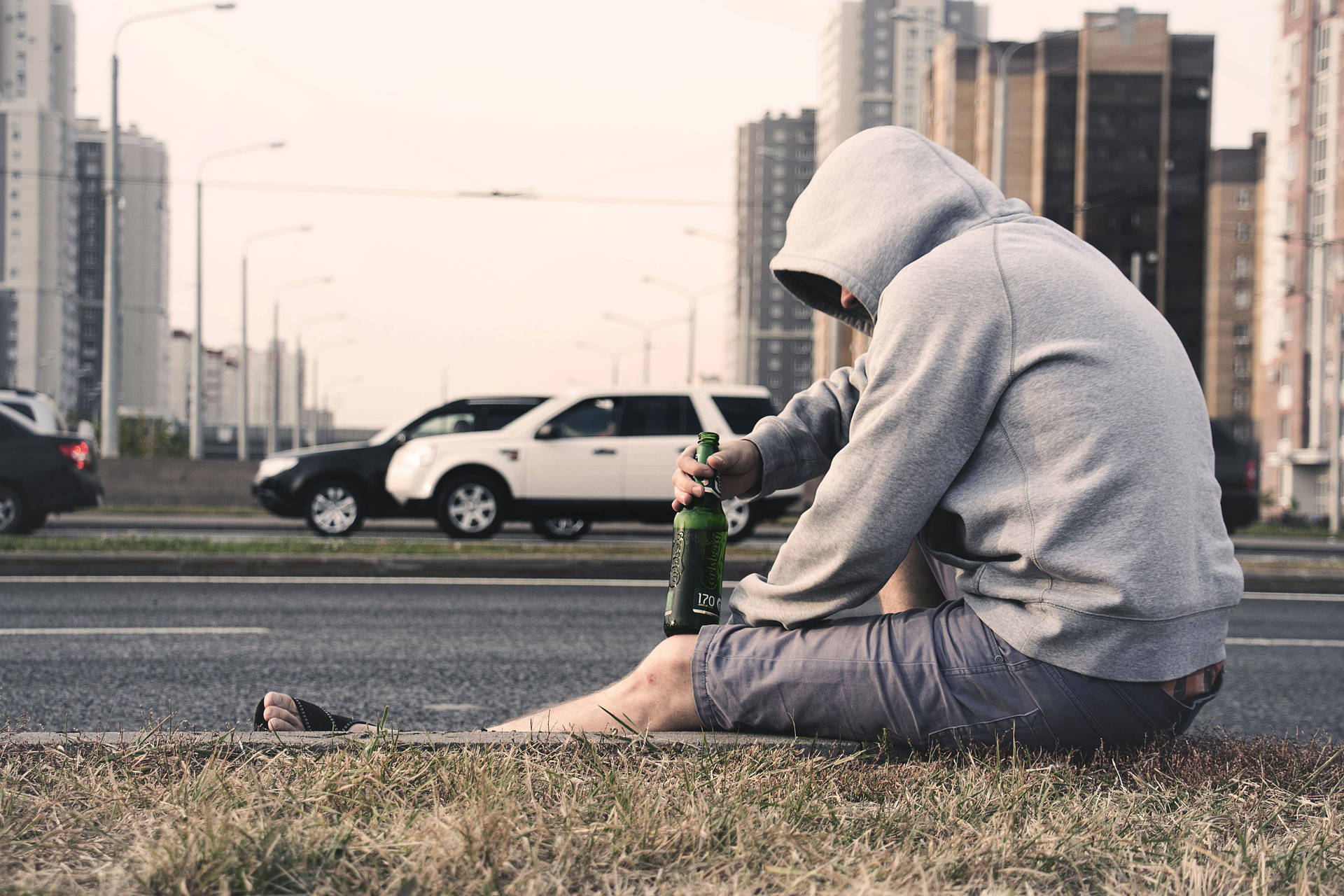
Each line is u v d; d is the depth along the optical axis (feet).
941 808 7.06
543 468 45.34
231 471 71.00
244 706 14.96
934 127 291.58
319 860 6.08
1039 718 7.64
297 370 184.96
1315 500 198.39
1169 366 7.60
